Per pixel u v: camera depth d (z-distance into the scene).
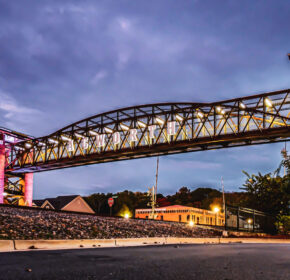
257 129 40.03
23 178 70.69
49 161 62.22
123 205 97.88
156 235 22.33
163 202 130.25
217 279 5.76
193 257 9.86
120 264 7.73
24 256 9.27
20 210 20.42
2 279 5.41
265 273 6.60
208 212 80.88
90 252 11.30
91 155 55.44
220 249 14.21
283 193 49.59
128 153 51.19
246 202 53.72
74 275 5.94
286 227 44.72
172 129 46.78
